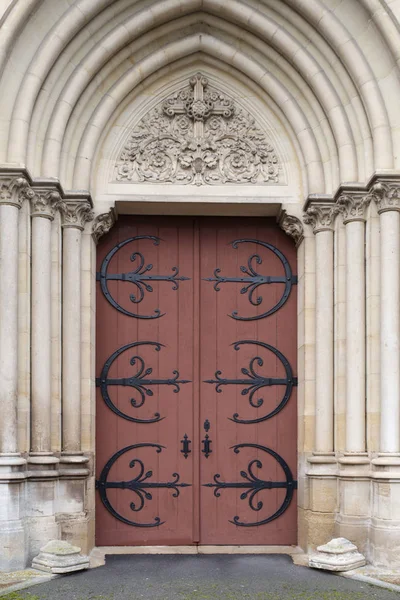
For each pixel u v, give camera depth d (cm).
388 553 690
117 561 736
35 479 709
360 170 775
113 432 820
